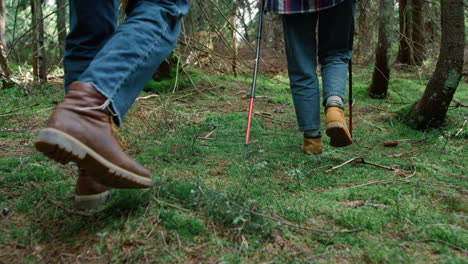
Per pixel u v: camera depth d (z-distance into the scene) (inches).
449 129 122.5
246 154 90.4
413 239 50.9
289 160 88.1
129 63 46.6
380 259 44.8
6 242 46.9
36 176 68.6
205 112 144.5
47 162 78.1
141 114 128.2
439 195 67.6
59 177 69.7
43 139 39.8
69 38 53.4
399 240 50.5
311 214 58.5
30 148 88.8
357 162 88.4
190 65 211.2
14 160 77.5
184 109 146.7
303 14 85.9
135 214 51.6
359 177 79.2
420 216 58.4
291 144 102.7
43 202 57.5
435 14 328.5
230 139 106.8
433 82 122.6
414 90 205.6
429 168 84.4
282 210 58.2
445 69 120.0
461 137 115.6
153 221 50.3
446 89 120.2
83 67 53.2
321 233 52.0
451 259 45.4
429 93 123.4
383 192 68.7
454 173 83.0
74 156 41.3
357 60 313.3
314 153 93.4
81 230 49.5
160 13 50.1
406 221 56.6
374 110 151.9
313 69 89.3
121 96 46.3
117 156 44.1
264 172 77.6
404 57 301.4
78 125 41.6
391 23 169.8
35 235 48.6
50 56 266.4
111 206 54.3
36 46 174.4
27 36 302.2
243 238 48.6
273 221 53.4
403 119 131.8
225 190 62.9
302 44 87.8
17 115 121.6
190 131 112.0
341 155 96.0
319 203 62.8
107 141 43.5
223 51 278.4
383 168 85.2
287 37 88.5
